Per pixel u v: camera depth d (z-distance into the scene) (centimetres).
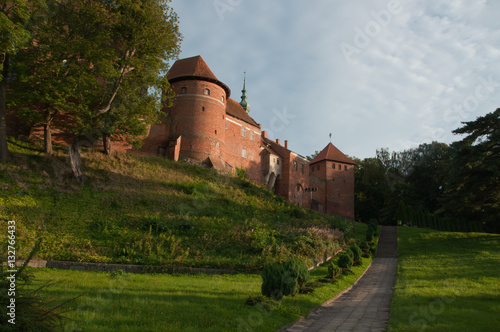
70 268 1576
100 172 2858
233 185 3672
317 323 909
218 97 4284
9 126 2848
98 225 2120
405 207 4866
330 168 6219
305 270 1269
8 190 2198
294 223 2983
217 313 866
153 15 2708
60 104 2467
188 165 3666
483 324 821
